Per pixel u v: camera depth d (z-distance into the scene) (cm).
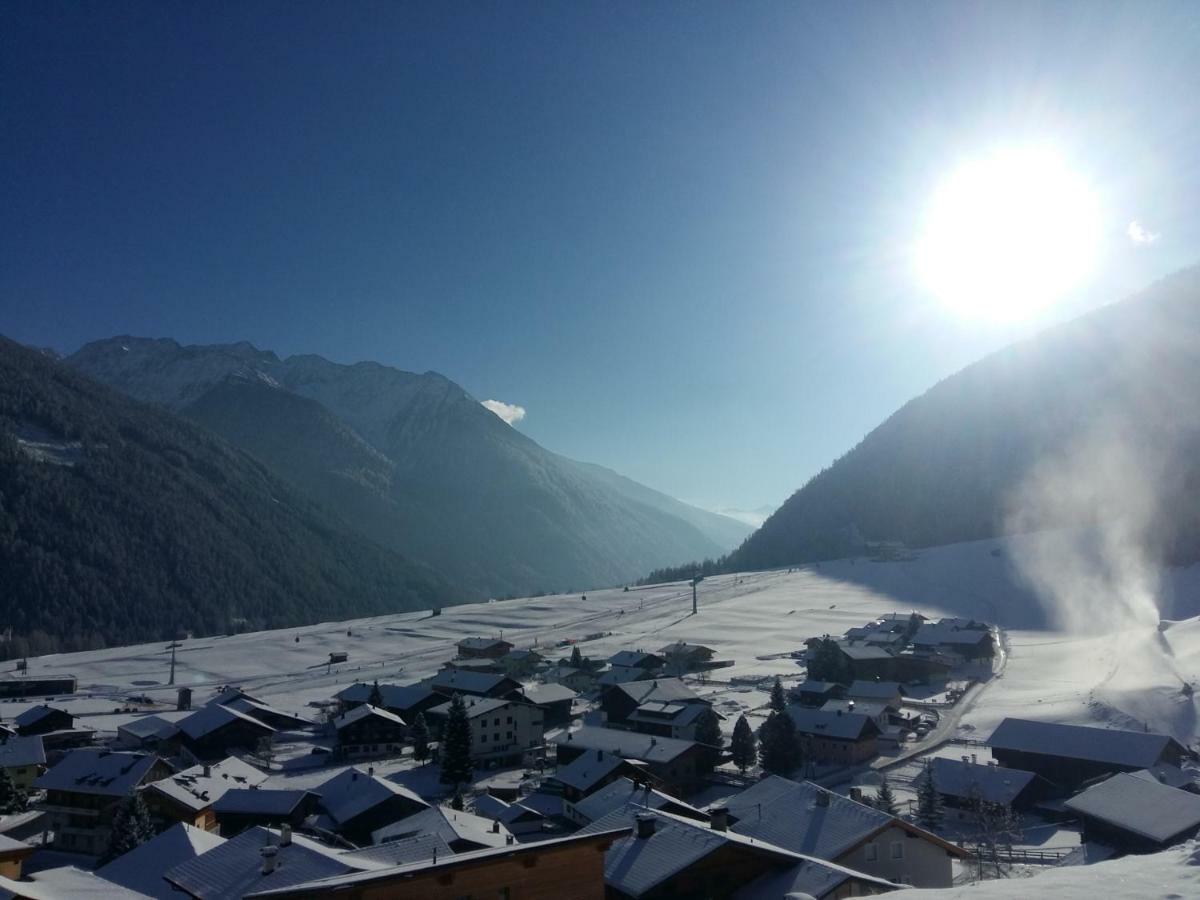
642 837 3206
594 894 2414
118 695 14075
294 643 19388
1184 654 9944
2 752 8238
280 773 8656
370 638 19762
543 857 2369
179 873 3438
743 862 3005
